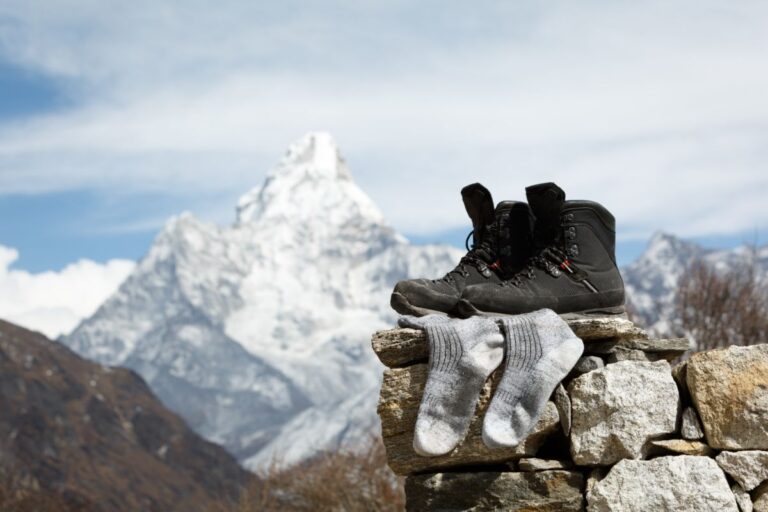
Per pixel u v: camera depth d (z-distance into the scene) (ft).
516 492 22.02
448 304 23.76
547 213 23.85
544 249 23.93
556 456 22.45
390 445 22.59
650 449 21.56
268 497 91.30
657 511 21.03
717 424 21.29
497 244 24.58
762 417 21.03
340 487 85.15
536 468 21.97
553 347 21.58
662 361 21.70
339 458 87.92
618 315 23.59
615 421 21.54
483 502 22.12
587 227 23.67
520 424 21.08
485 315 23.07
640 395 21.56
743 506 20.99
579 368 22.34
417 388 22.35
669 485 21.06
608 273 23.57
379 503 81.76
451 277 24.39
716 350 21.61
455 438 21.40
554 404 22.00
